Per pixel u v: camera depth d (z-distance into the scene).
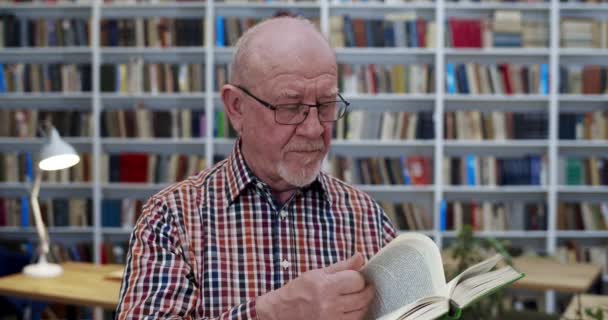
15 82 6.19
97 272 3.66
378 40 6.09
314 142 1.35
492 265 1.24
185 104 6.47
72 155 3.50
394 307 1.15
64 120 6.19
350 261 1.21
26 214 6.19
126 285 1.34
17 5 6.18
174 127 6.17
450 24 6.07
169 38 6.12
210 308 1.37
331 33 6.09
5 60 6.38
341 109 1.43
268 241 1.44
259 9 6.38
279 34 1.34
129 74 6.14
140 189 6.48
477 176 6.13
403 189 6.16
